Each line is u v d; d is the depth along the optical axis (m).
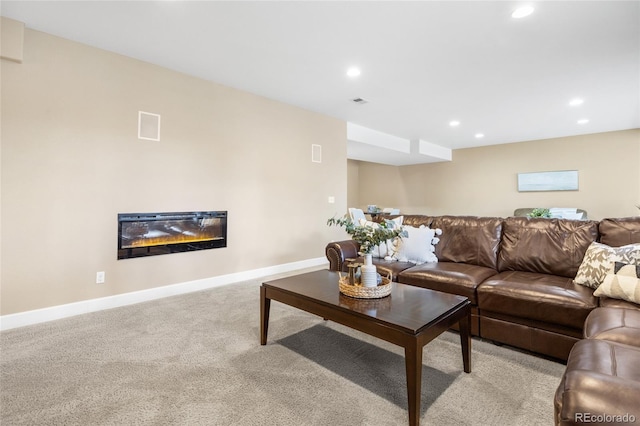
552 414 1.51
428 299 1.90
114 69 2.96
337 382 1.78
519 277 2.45
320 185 5.02
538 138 6.71
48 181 2.63
